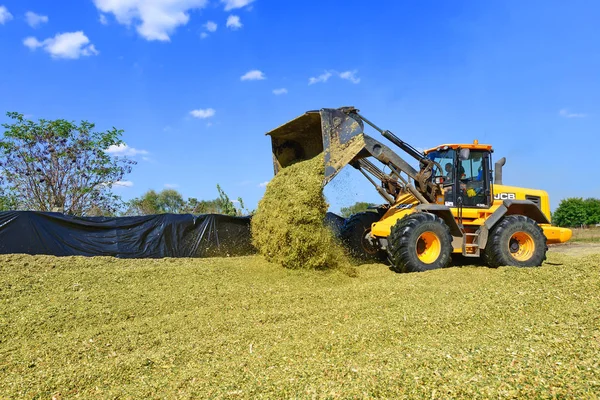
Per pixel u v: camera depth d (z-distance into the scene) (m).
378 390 2.77
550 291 5.27
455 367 3.04
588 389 2.55
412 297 5.45
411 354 3.41
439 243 7.61
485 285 6.10
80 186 12.41
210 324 4.66
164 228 9.57
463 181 8.45
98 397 3.06
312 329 4.36
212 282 6.48
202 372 3.37
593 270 5.94
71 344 4.18
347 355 3.61
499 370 2.91
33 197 12.02
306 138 8.65
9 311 5.11
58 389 3.22
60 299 5.59
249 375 3.24
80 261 8.27
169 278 6.70
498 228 8.06
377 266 8.35
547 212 9.54
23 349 4.09
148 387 3.15
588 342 3.40
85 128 12.73
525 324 4.17
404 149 8.33
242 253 10.44
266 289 6.10
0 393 3.17
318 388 2.89
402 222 7.59
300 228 7.07
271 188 7.97
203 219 10.00
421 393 2.69
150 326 4.66
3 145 11.61
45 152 12.05
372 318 4.61
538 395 2.54
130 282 6.46
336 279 6.86
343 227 9.27
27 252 8.50
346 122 7.64
